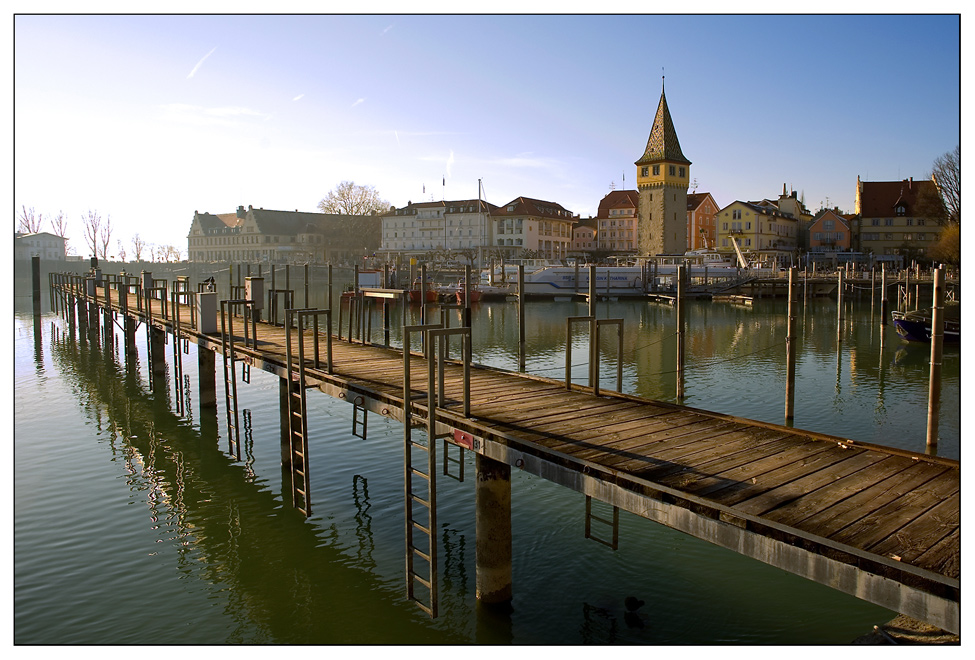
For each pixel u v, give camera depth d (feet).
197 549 40.04
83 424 67.67
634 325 160.86
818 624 30.60
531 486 47.80
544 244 396.78
